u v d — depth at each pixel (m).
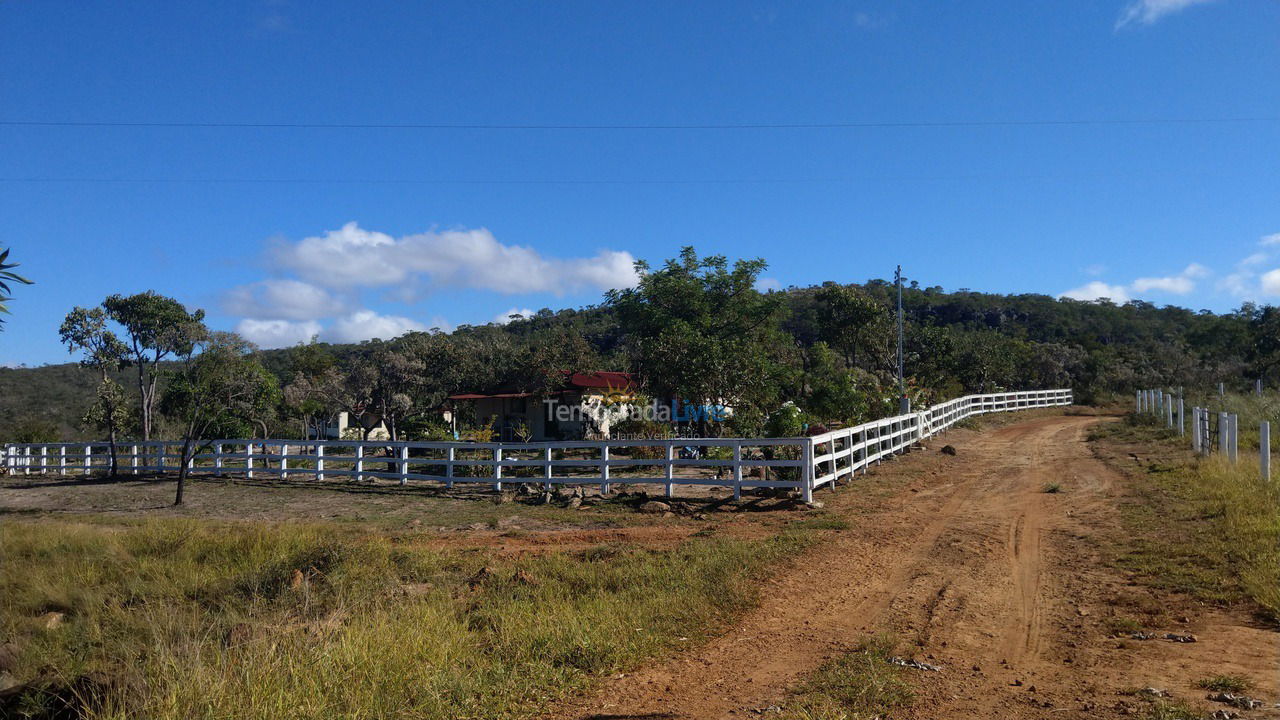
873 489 16.27
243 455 22.78
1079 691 5.38
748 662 6.39
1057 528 11.70
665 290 31.80
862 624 7.41
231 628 7.28
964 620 7.42
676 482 15.59
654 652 6.69
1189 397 34.78
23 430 38.03
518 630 7.02
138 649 6.88
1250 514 10.48
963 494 15.49
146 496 19.12
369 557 10.07
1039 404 45.88
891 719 4.98
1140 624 6.91
